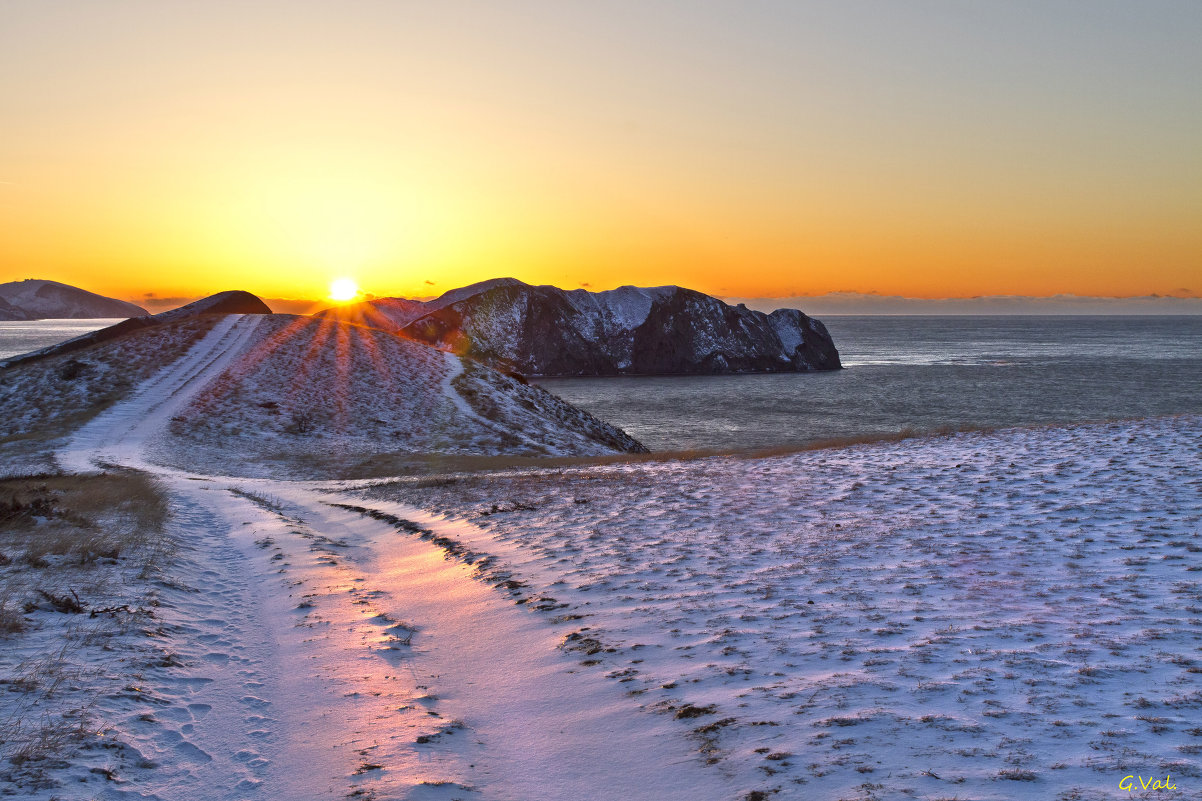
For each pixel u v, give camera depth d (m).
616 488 17.92
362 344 66.44
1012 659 5.70
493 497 18.33
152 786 4.94
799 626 7.11
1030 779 3.90
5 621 7.98
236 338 64.19
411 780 4.92
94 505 17.92
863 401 112.00
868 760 4.34
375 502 20.19
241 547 14.36
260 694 6.72
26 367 55.50
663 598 8.52
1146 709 4.60
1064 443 18.00
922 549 9.60
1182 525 9.47
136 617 8.57
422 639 8.20
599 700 6.01
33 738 5.29
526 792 4.75
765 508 13.50
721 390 139.62
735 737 4.96
